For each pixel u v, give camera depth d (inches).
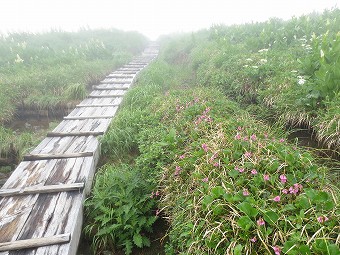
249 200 88.0
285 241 74.0
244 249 77.6
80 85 315.3
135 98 288.4
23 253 101.7
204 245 87.2
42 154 175.9
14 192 135.3
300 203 84.4
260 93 208.4
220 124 154.2
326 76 156.7
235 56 304.5
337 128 134.6
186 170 126.9
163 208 122.5
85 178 150.7
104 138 205.6
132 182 139.5
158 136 173.3
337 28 343.6
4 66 414.3
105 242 122.9
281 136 160.9
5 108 272.4
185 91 259.3
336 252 64.2
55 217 120.8
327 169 118.8
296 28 353.1
